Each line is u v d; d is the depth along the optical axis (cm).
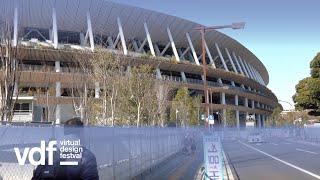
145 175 1922
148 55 8631
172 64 9131
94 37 8662
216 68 10800
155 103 5250
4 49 2202
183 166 2391
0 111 2059
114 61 4525
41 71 6700
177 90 7744
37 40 7875
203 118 7300
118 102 4309
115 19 8888
